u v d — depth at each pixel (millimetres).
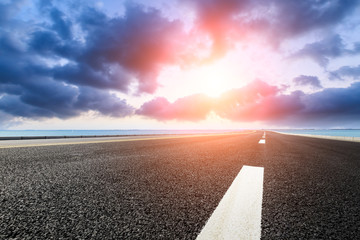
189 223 1105
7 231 953
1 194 1559
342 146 8664
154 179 2195
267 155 4730
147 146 6875
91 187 1817
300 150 6250
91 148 5805
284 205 1438
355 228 1081
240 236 961
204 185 1979
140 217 1173
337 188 1957
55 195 1562
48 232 958
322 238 959
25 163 3096
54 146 6438
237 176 2414
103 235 943
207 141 10719
